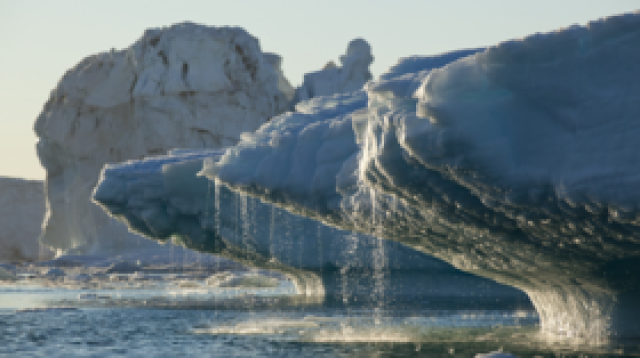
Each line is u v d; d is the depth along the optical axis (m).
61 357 43.75
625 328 43.38
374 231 53.78
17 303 89.19
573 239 36.22
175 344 49.19
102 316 70.44
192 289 125.38
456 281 94.75
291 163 53.09
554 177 30.17
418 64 43.84
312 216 57.56
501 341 48.66
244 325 61.19
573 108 29.83
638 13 27.83
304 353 44.34
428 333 54.62
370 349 45.84
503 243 42.47
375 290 96.94
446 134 32.53
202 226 90.50
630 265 38.41
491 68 31.14
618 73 28.64
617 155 28.33
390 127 37.31
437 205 39.91
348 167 48.31
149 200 90.75
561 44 29.50
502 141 31.77
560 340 47.69
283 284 148.12
